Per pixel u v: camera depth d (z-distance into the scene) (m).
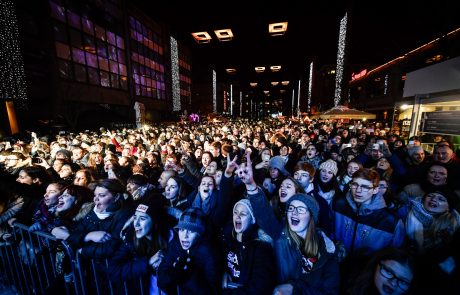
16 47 13.83
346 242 2.35
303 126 17.70
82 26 19.61
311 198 1.78
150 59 32.28
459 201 2.02
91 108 20.48
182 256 1.74
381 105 21.72
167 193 2.92
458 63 8.00
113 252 2.00
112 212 2.31
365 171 2.23
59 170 4.76
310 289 1.59
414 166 3.92
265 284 1.59
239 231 1.80
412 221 2.16
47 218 2.54
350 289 1.63
